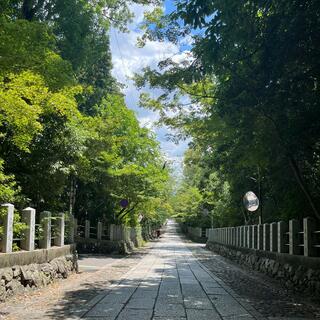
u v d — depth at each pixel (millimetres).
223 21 8344
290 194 15008
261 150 11500
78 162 16234
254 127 10703
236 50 9102
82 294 10484
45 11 17266
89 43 18844
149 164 31750
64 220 15148
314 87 9414
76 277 14445
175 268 18594
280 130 9930
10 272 9516
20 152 13523
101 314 7973
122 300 9594
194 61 9914
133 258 25219
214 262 23609
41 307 8664
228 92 9656
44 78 8094
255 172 21125
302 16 7930
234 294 11047
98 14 19141
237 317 7980
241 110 9875
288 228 15242
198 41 9984
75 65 17953
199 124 14602
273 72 8859
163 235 95812
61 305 8906
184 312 8320
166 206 59469
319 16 7934
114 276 14852
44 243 12602
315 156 11969
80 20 17500
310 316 8320
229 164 20031
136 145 30531
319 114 9531
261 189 21828
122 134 30031
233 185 24000
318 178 13641
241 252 23062
